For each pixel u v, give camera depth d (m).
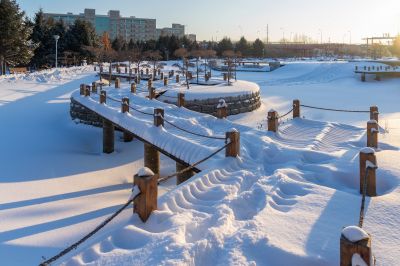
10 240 6.50
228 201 5.19
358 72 43.72
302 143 9.04
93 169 12.04
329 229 4.28
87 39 61.34
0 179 10.21
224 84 24.97
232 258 3.70
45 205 8.43
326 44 110.88
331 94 30.62
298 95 29.81
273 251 3.78
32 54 47.81
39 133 16.03
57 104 22.72
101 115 14.05
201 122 11.93
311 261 3.61
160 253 3.70
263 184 5.98
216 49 86.88
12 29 42.66
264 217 4.62
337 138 9.79
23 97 24.91
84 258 3.78
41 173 11.06
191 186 5.69
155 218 4.52
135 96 17.92
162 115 9.96
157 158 10.77
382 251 3.78
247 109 21.05
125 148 14.91
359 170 6.23
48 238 6.61
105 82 30.03
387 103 25.12
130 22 153.00
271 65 54.88
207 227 4.38
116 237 4.15
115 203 8.77
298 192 5.68
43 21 61.72
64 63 59.44
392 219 4.52
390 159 6.97
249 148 8.47
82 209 8.25
